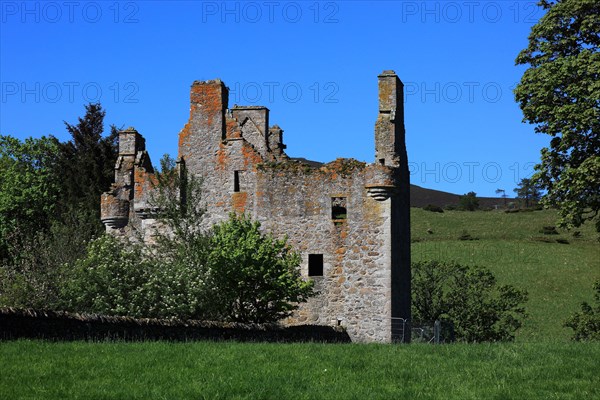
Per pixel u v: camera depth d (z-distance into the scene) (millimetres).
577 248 91000
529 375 23031
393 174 42688
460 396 20516
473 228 106312
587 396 20672
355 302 42500
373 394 20422
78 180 69938
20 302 40188
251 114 49312
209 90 46000
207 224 44875
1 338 24734
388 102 43656
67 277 40906
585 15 39031
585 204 36938
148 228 45438
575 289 75812
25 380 19891
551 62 38500
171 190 43406
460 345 28594
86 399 18656
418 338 42812
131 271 37594
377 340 41906
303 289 39344
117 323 28766
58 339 26609
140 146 48531
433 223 111438
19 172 70188
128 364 22188
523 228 104562
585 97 36688
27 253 48969
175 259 39281
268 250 38938
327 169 43656
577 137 37031
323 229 43281
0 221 66875
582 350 26891
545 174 38625
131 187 47219
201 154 45594
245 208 44438
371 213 42781
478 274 56375
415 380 22359
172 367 22297
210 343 27234
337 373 22750
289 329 37156
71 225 54625
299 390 20562
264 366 23109
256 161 44656
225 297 38312
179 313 35938
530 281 78625
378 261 42438
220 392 19859
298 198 43812
